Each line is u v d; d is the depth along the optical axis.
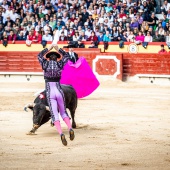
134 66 36.94
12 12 39.41
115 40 37.19
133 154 12.16
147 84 35.25
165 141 13.98
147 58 36.66
